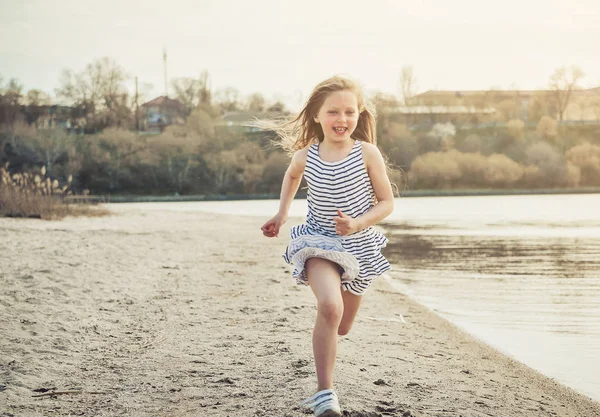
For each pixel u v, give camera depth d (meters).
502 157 74.12
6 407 3.85
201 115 73.62
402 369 5.01
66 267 9.08
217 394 4.09
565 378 5.30
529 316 7.95
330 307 3.45
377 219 3.72
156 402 3.97
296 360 4.87
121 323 6.12
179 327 6.07
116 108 87.19
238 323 6.31
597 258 13.91
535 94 98.50
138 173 68.06
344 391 4.12
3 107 73.81
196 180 67.88
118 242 13.52
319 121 3.90
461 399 4.31
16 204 20.27
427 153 74.56
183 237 16.03
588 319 7.75
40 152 65.50
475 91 103.62
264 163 68.56
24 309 6.32
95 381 4.38
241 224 22.22
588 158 74.50
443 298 9.20
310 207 3.96
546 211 34.09
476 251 15.41
